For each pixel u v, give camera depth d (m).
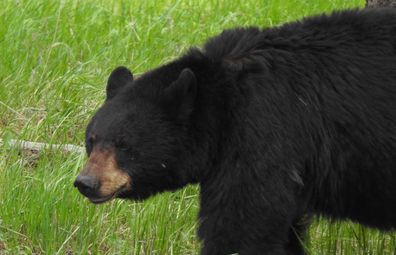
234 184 9.44
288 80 9.60
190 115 9.61
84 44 16.06
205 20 17.48
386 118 9.55
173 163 9.66
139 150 9.51
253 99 9.45
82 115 13.91
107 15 17.39
